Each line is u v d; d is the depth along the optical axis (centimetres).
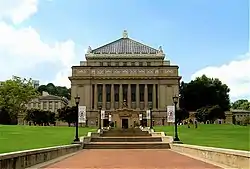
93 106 16988
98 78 17075
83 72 17150
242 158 2256
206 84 19262
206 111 14375
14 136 6431
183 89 19388
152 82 17112
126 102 16950
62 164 2852
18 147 3872
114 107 16938
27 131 8188
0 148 3628
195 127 9819
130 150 5088
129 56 17750
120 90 17038
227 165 2573
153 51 18212
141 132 8875
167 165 2791
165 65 17300
